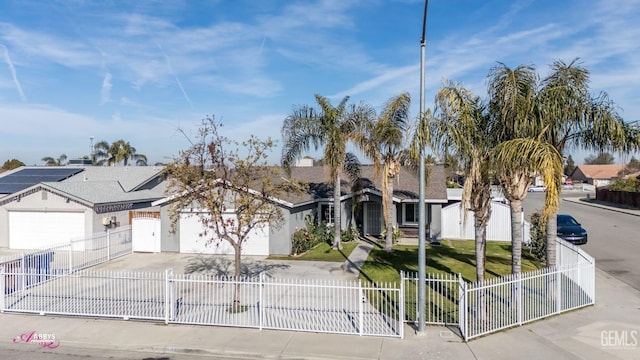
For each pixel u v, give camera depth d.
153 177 30.34
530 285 11.37
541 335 10.08
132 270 18.19
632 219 35.44
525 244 23.14
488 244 23.91
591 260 12.63
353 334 10.35
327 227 25.17
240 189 13.23
